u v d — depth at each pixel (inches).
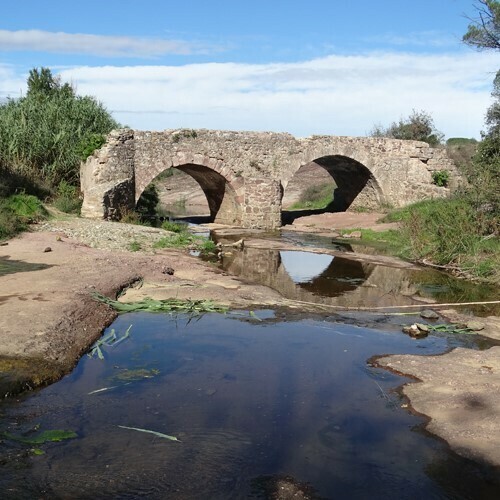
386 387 279.1
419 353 336.5
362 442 223.3
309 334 363.9
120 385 268.2
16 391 251.6
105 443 213.0
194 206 1601.9
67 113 990.4
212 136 995.3
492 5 895.7
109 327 359.6
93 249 589.3
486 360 318.0
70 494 180.7
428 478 200.4
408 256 712.4
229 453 210.4
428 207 872.9
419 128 1588.3
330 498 186.4
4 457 199.5
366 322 401.1
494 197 689.0
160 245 671.8
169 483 189.6
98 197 799.7
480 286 549.6
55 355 289.1
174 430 225.3
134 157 919.7
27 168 874.8
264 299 446.0
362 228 982.4
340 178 1285.7
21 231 645.3
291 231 1010.1
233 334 355.9
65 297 378.6
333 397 264.5
